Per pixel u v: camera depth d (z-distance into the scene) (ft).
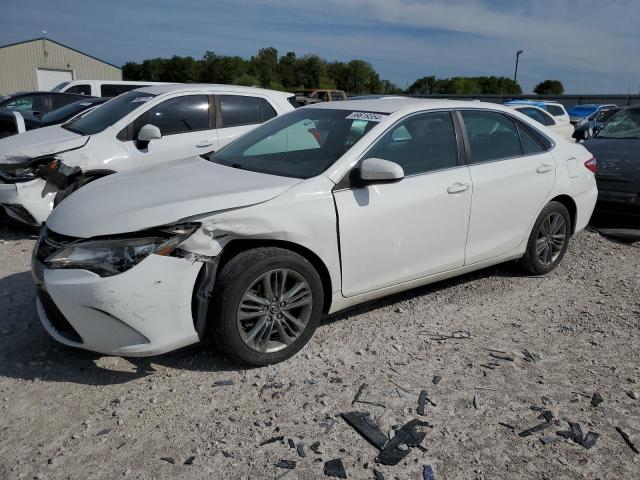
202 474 8.44
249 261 10.84
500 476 8.57
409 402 10.37
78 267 10.11
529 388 10.95
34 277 10.78
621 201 22.12
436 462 8.82
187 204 10.67
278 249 11.25
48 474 8.36
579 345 12.82
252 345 11.20
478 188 14.30
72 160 20.10
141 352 10.42
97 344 10.36
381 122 13.17
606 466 8.85
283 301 11.44
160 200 10.97
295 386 10.80
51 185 19.95
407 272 13.41
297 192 11.57
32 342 12.27
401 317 14.05
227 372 11.24
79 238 10.39
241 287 10.78
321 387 10.79
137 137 21.61
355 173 12.33
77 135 21.39
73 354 11.79
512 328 13.62
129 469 8.50
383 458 8.87
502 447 9.22
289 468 8.61
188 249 10.44
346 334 13.01
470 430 9.62
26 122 35.09
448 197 13.65
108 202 11.19
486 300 15.30
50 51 126.72
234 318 10.83
